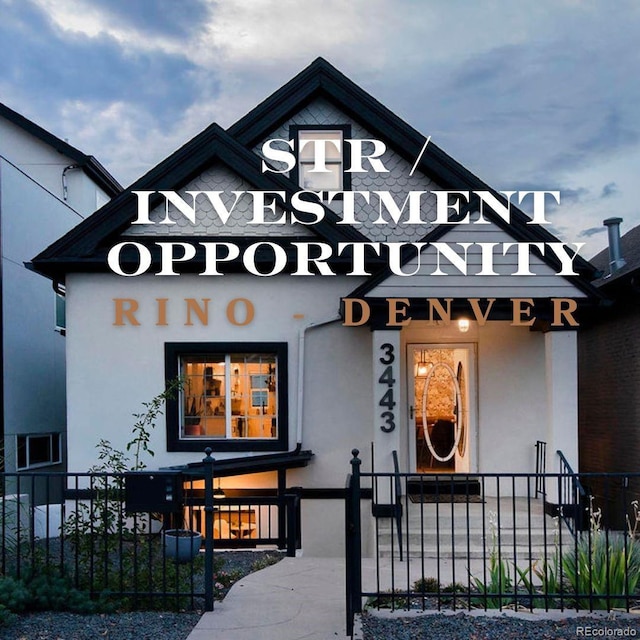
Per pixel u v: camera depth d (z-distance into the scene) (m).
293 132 11.00
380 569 7.35
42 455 13.07
